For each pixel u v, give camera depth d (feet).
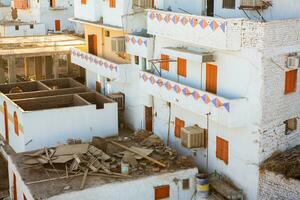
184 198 80.53
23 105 103.91
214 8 87.61
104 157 82.33
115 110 102.37
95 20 115.34
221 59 77.77
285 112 75.97
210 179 81.00
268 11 78.23
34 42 158.51
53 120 96.68
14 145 103.40
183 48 85.30
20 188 78.74
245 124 74.54
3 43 155.84
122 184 75.46
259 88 71.67
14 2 224.12
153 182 77.56
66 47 147.74
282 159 74.38
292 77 76.18
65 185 74.54
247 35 71.51
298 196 70.23
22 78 160.35
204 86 82.89
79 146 85.40
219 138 81.46
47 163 81.41
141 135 96.12
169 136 95.61
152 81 91.45
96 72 114.62
